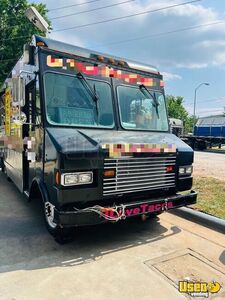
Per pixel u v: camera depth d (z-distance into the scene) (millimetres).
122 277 3535
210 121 27516
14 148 6520
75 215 3738
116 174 4035
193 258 4062
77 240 4590
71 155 3725
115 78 5129
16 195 7324
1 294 3143
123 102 5113
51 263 3850
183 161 4809
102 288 3303
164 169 4547
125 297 3148
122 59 5387
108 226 5215
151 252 4227
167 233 4961
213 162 15039
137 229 5113
